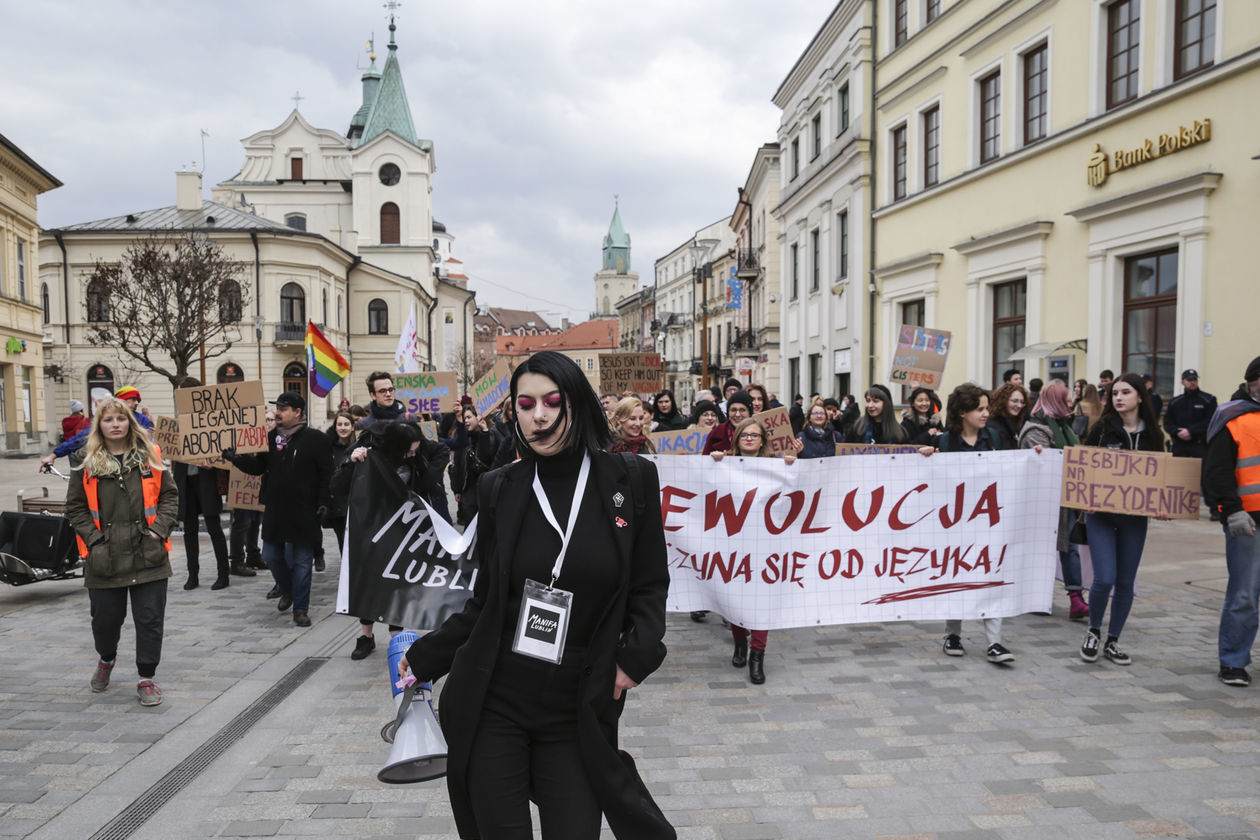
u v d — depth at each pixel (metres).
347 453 8.43
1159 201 12.95
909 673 5.45
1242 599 4.94
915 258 19.84
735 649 5.74
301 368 43.50
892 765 4.04
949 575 5.73
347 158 62.09
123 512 4.94
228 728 4.62
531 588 2.29
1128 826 3.40
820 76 26.25
